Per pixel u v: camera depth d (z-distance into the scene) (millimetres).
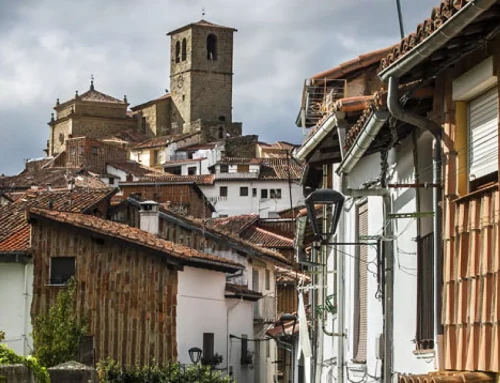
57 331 39250
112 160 136750
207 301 45156
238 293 47719
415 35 12344
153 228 49562
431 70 13141
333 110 18562
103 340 42531
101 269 42750
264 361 53344
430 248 14703
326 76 25203
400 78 13445
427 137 14875
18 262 43031
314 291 31094
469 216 12688
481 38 12000
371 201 18969
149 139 164125
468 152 12922
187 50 180875
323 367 28094
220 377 43562
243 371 49469
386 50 24750
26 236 44406
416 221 15250
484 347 12094
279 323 46219
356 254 20641
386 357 16656
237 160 123625
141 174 129125
